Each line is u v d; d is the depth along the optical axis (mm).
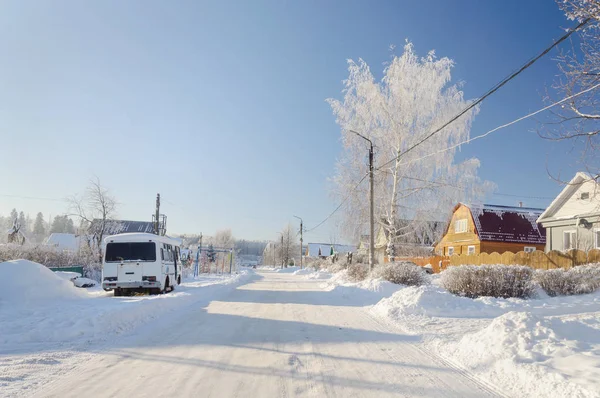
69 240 66125
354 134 27484
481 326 9891
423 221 26516
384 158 27234
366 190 27719
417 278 20469
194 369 6227
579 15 7855
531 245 39625
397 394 5164
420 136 26234
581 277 16844
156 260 19266
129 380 5656
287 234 104750
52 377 5766
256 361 6723
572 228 27250
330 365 6504
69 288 14469
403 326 10148
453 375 6000
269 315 12258
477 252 39375
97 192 41125
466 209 41688
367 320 11289
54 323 9008
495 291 15586
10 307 11281
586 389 4598
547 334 6527
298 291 22391
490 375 5855
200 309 13680
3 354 7074
